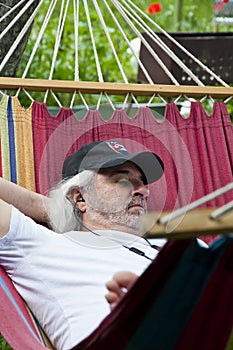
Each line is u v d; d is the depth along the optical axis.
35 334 5.03
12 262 5.47
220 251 3.65
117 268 5.34
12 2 7.25
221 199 6.55
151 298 3.83
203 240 6.17
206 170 6.70
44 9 11.76
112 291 4.34
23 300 5.44
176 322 3.84
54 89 6.70
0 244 5.44
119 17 13.55
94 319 5.10
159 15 14.77
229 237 3.59
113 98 11.09
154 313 3.85
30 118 6.45
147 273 3.72
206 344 3.84
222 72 9.34
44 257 5.41
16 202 5.86
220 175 6.71
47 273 5.36
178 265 3.72
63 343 5.16
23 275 5.43
